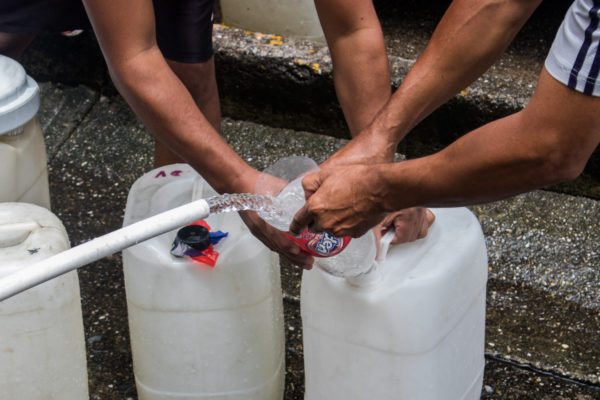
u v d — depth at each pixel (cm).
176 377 186
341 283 162
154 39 164
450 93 168
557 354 223
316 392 179
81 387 186
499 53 164
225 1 301
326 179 146
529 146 122
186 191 189
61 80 310
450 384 174
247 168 167
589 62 113
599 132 118
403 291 158
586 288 242
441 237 170
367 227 147
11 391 175
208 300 176
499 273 248
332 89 279
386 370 166
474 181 129
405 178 134
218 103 236
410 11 318
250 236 177
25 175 205
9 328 169
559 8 316
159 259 173
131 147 292
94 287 246
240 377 187
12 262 167
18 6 219
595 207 263
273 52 282
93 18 156
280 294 195
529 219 260
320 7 180
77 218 270
